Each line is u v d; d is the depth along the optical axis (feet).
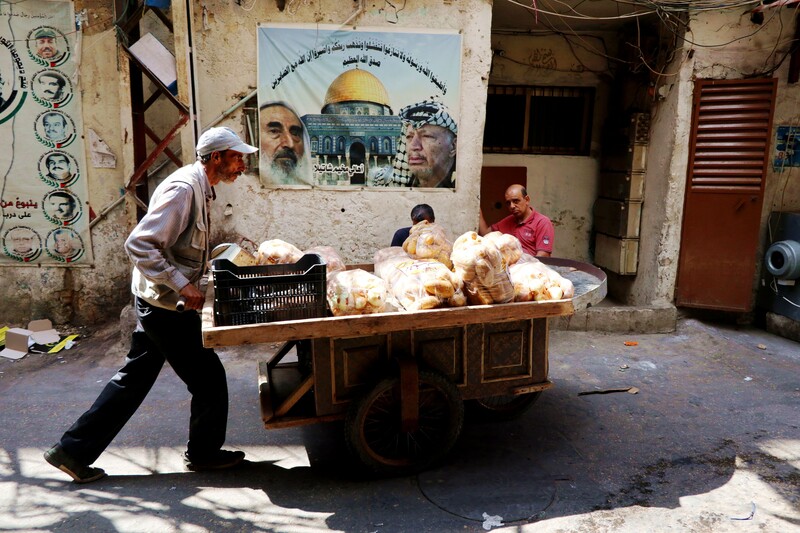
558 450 11.35
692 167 18.75
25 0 16.31
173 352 9.71
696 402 13.65
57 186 17.37
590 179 23.66
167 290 9.30
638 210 20.81
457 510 9.37
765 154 18.26
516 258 11.05
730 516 9.26
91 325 18.21
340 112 17.08
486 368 10.54
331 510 9.37
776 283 19.02
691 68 18.28
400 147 17.47
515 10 19.81
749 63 18.40
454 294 9.50
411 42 16.96
